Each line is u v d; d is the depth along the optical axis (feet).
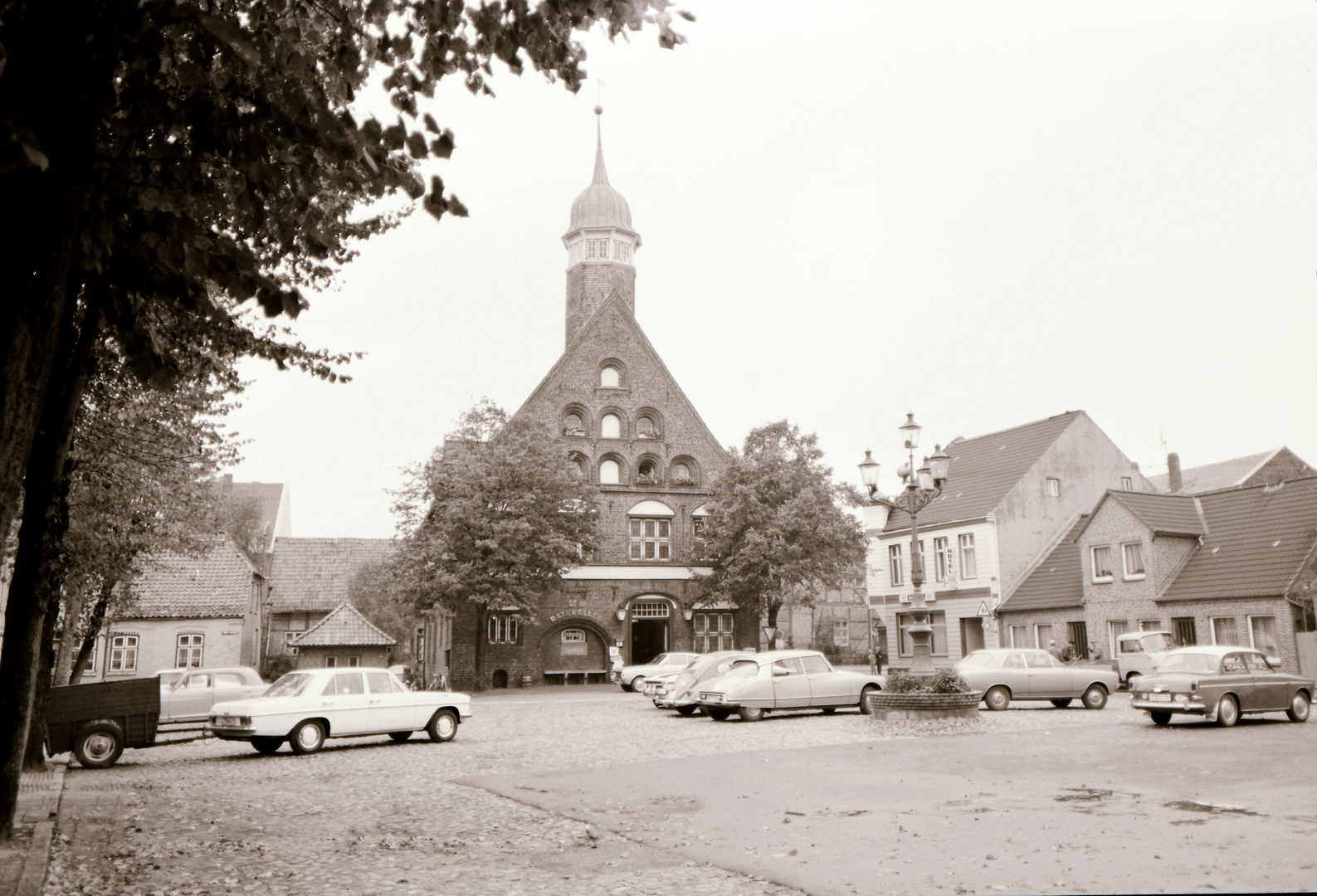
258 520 212.23
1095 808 34.22
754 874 26.35
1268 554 107.55
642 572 155.63
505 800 40.75
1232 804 34.32
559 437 155.74
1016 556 140.26
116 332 27.58
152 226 24.38
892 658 159.63
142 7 19.90
